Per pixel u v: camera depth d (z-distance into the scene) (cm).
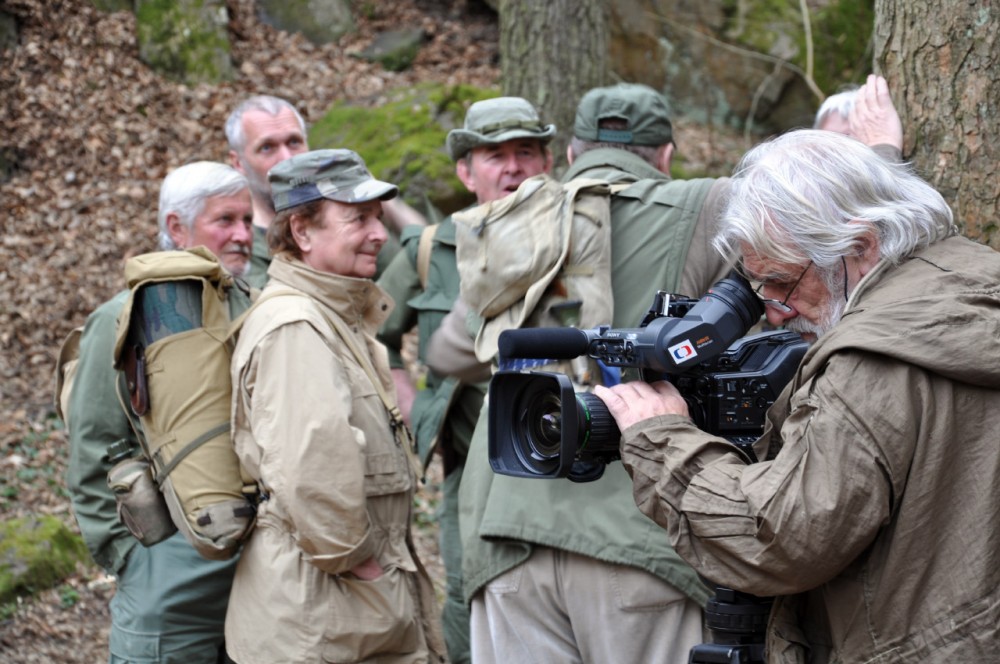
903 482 148
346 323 267
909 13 241
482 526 232
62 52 830
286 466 234
